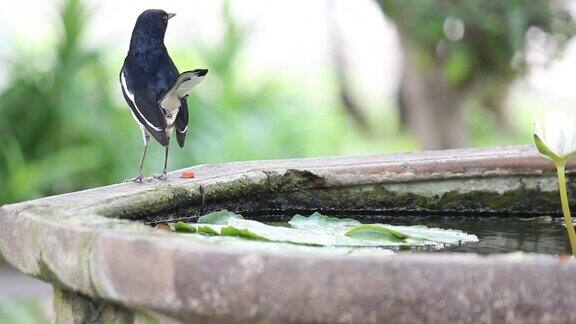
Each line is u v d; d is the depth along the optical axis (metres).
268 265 3.81
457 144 21.62
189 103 21.33
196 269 3.90
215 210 6.61
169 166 20.69
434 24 16.77
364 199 7.16
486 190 7.19
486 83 19.31
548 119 5.63
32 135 20.91
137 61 7.85
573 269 3.73
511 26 16.22
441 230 6.37
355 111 30.91
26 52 21.73
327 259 3.78
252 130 22.38
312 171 7.04
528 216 7.27
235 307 3.85
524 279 3.70
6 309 15.29
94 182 20.83
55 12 21.22
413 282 3.71
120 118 21.28
